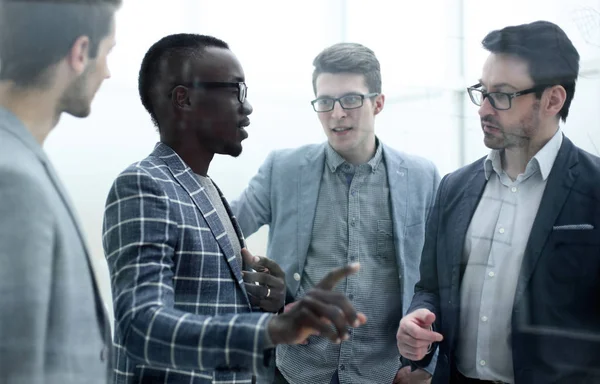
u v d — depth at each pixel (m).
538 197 1.13
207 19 1.23
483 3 1.37
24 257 0.68
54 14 0.75
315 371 1.23
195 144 0.95
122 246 0.79
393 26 1.41
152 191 0.83
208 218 0.89
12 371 0.68
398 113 1.42
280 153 1.31
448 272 1.18
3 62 0.75
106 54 0.81
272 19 1.31
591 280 1.09
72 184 1.07
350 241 1.26
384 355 1.25
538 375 1.10
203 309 0.85
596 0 1.26
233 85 0.96
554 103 1.12
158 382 0.84
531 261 1.10
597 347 1.09
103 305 0.79
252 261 0.96
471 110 1.38
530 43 1.11
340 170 1.28
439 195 1.23
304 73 1.33
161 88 0.94
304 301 0.68
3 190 0.69
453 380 1.19
